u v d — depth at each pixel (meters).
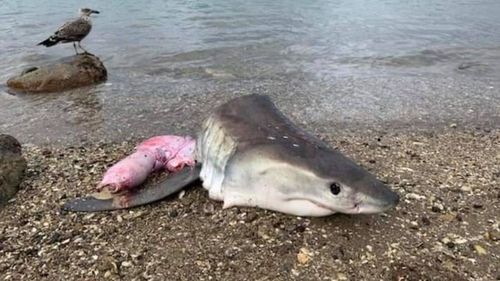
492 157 2.03
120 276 1.30
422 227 1.49
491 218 1.55
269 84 3.14
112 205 1.59
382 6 5.99
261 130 1.53
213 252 1.38
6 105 2.88
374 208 1.31
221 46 4.12
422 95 2.93
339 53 3.90
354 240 1.42
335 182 1.32
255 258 1.35
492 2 6.17
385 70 3.47
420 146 2.15
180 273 1.31
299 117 2.55
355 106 2.73
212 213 1.54
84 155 2.08
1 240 1.45
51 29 5.00
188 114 2.63
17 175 1.75
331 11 5.66
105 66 3.65
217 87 3.10
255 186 1.45
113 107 2.78
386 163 1.95
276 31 4.64
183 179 1.67
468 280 1.29
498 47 4.09
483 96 2.93
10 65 3.78
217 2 6.24
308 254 1.36
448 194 1.68
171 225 1.50
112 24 5.04
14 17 5.60
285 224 1.47
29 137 2.36
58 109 2.78
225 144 1.56
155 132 2.40
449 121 2.53
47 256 1.38
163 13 5.56
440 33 4.56
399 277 1.29
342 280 1.28
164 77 3.35
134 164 1.69
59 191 1.72
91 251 1.39
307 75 3.33
